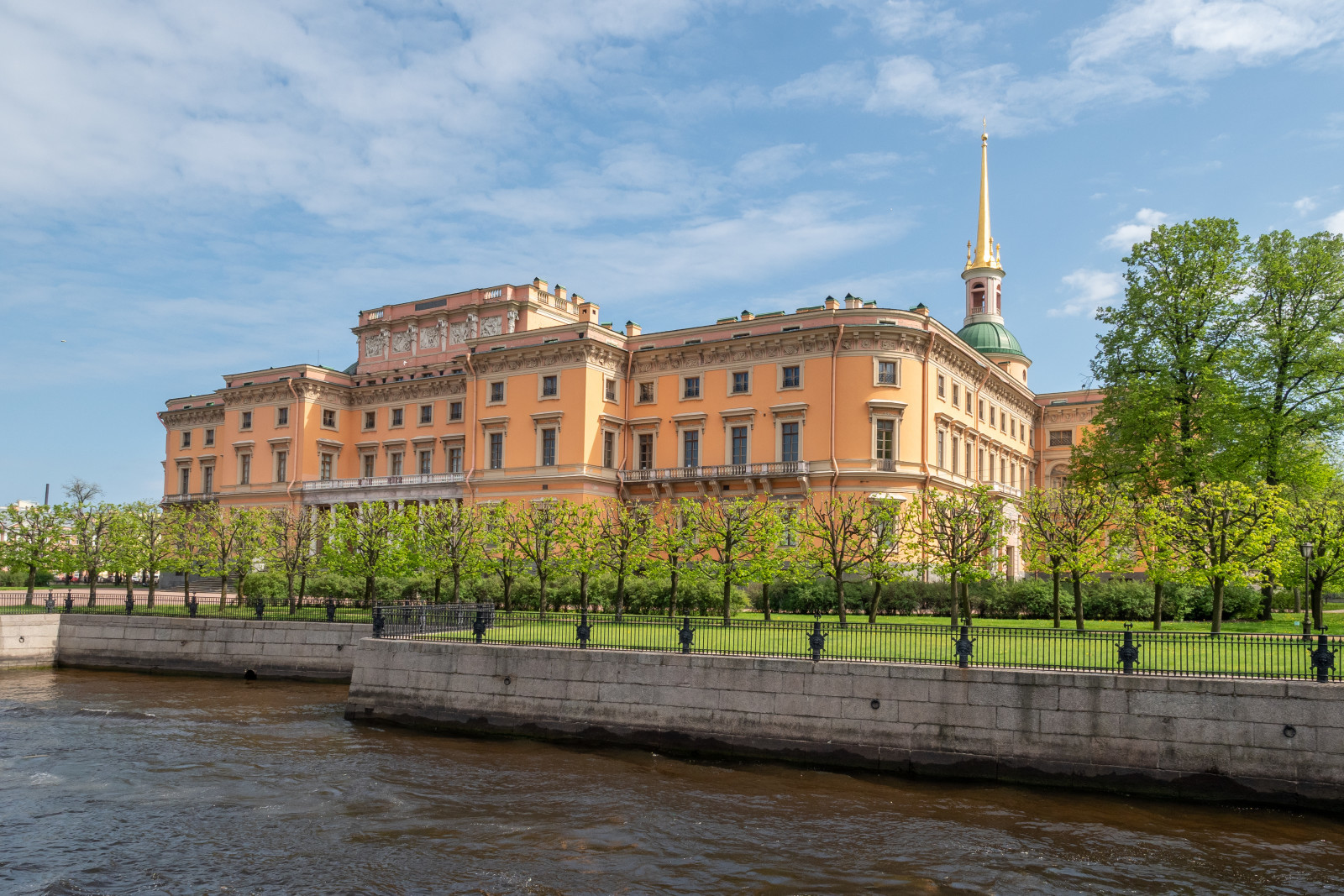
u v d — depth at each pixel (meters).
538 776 21.05
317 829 17.44
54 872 15.28
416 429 73.69
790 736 21.94
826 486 55.19
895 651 23.75
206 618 38.06
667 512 42.97
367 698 27.11
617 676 23.88
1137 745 19.38
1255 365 40.12
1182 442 40.50
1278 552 31.41
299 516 60.53
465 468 67.62
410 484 69.06
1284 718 18.53
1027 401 78.38
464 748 23.70
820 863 15.70
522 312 71.19
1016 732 20.25
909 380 55.69
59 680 36.28
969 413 63.84
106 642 39.44
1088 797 19.22
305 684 35.16
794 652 23.52
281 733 25.66
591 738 23.86
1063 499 38.34
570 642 25.50
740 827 17.50
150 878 15.05
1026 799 19.09
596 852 16.20
